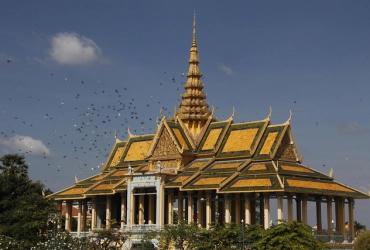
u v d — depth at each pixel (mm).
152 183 129875
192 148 136250
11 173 144875
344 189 124000
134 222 134375
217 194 131125
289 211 116625
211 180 123938
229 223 109938
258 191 115062
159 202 128250
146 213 141625
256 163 125312
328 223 123000
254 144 127500
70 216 152125
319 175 124750
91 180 153500
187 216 138750
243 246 104500
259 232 104000
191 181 126625
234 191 117625
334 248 117500
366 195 126250
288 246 96500
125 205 139375
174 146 135125
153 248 118375
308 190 116688
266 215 115562
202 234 108750
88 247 115875
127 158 151250
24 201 131375
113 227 131500
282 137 126375
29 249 119188
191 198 125812
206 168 130375
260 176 119188
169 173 129875
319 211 127125
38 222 125438
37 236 124812
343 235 125312
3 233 125438
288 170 120750
